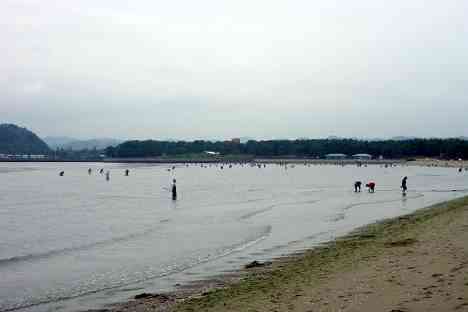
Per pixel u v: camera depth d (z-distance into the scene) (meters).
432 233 25.62
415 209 47.66
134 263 24.34
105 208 54.72
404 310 12.54
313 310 13.55
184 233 34.59
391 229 30.69
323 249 25.70
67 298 18.11
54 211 51.62
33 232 36.22
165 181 116.12
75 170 189.62
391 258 19.92
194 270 22.45
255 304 14.99
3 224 40.97
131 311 16.17
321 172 171.62
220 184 103.31
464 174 145.50
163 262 24.50
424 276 15.98
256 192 78.94
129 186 96.88
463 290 13.83
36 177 133.12
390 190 78.06
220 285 19.19
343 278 17.19
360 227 34.56
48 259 25.62
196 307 15.62
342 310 13.20
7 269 23.19
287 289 16.56
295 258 23.91
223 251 27.23
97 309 16.59
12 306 17.16
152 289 19.14
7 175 143.00
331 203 57.09
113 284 20.14
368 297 14.22
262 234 33.28
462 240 22.50
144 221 42.41
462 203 45.12
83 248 28.92
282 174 156.50
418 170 184.50
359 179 119.69
